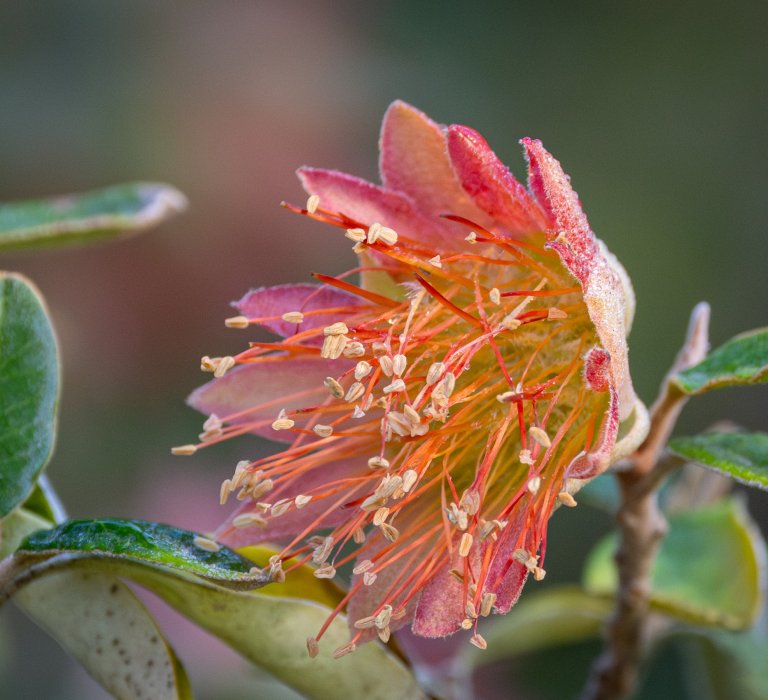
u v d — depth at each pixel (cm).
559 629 29
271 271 46
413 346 23
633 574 25
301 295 24
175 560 22
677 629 28
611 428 22
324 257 46
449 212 24
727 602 27
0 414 23
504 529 23
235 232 46
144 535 23
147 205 27
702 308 25
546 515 23
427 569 23
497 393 24
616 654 26
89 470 39
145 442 40
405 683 23
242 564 22
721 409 42
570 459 23
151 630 23
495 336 24
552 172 22
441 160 24
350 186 24
